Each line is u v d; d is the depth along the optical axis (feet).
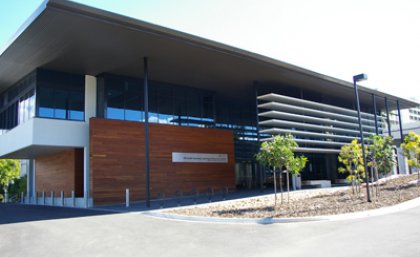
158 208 60.29
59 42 66.13
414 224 34.14
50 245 31.78
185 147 89.30
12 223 47.14
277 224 38.37
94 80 85.46
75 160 82.02
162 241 32.04
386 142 63.67
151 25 62.95
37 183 101.71
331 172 126.41
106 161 76.23
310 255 24.62
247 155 122.01
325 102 124.16
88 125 80.38
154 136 84.33
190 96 100.78
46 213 60.29
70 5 54.49
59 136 76.43
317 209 47.06
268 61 82.89
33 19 57.26
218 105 120.16
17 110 88.58
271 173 118.62
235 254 26.25
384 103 139.54
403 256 22.81
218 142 96.43
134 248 29.63
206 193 90.53
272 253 25.86
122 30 63.00
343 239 29.12
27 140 76.28
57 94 79.82
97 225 42.78
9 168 148.05
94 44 68.03
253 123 128.16
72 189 81.97
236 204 58.18
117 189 76.59
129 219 47.47
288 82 101.24
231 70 87.92
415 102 143.02
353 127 126.00
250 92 111.34
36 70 78.28
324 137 112.88
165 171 84.53
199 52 75.05
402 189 68.03
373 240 28.12
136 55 74.69
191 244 30.35
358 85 109.81
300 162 54.80
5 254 28.89
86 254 28.02
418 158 77.87
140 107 88.99
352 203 51.96
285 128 106.83
